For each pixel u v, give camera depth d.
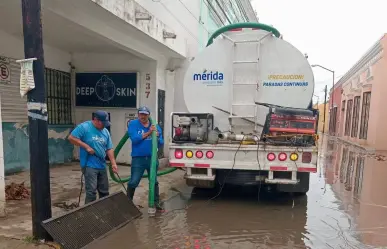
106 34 6.81
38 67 3.69
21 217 4.61
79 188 6.50
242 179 5.86
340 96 33.12
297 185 5.84
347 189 7.41
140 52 8.28
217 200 6.19
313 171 5.36
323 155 14.63
